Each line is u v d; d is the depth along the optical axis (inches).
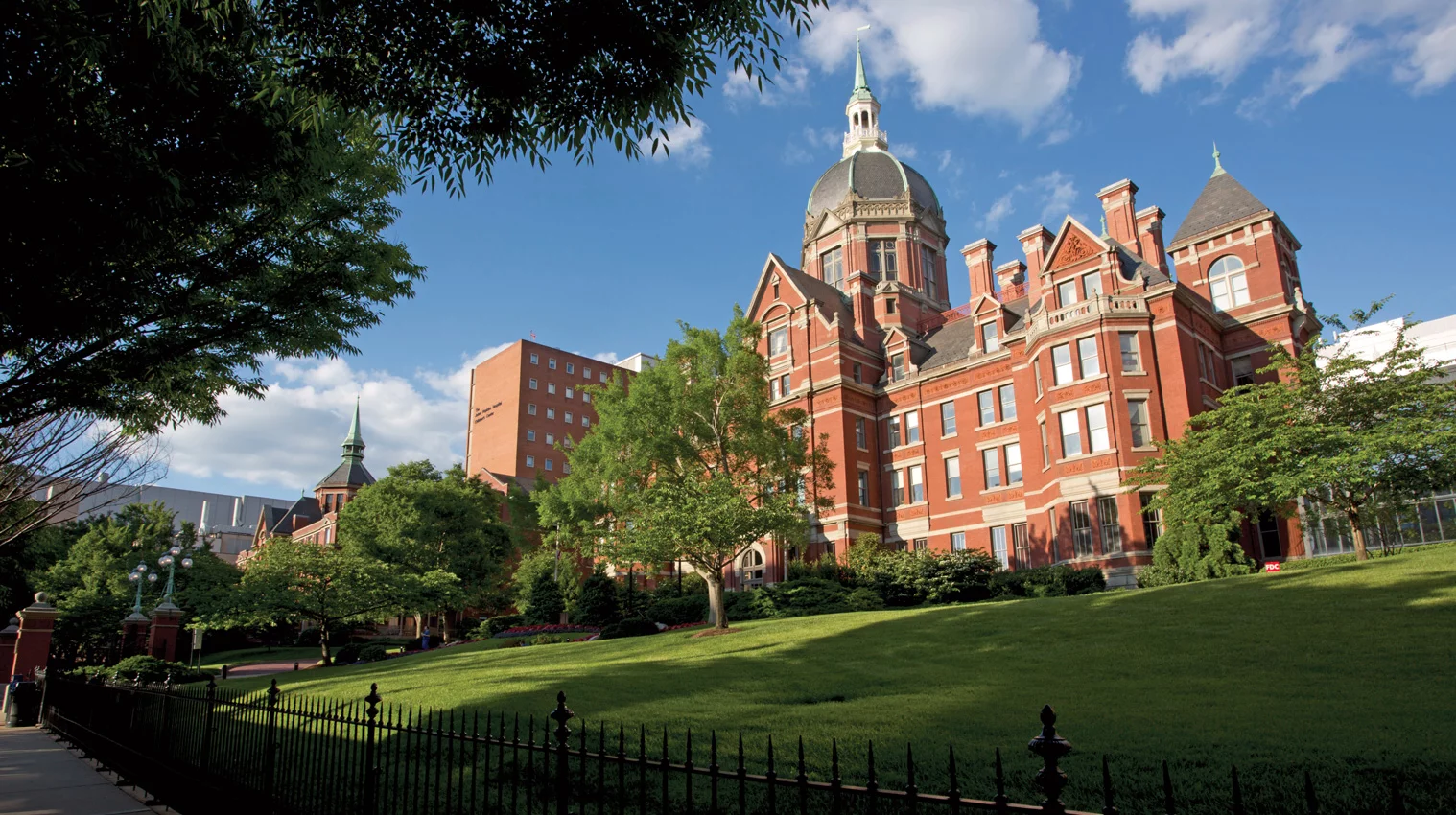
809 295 1936.5
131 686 545.6
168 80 386.3
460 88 382.0
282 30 362.3
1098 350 1365.7
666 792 185.0
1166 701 449.7
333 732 322.3
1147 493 1278.3
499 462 3735.2
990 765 341.4
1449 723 356.8
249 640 2664.9
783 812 291.1
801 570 1503.4
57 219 369.4
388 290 620.7
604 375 4040.4
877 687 559.5
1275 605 695.1
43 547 2090.3
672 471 1205.7
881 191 2266.2
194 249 526.0
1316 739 346.6
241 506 5196.9
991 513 1628.9
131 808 426.3
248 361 614.2
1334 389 1017.5
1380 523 1057.5
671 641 984.3
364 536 1931.6
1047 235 1624.0
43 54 332.5
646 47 357.1
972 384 1715.1
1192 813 270.2
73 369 505.4
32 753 618.5
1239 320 1432.1
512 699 579.5
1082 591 1249.4
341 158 538.9
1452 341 1785.2
